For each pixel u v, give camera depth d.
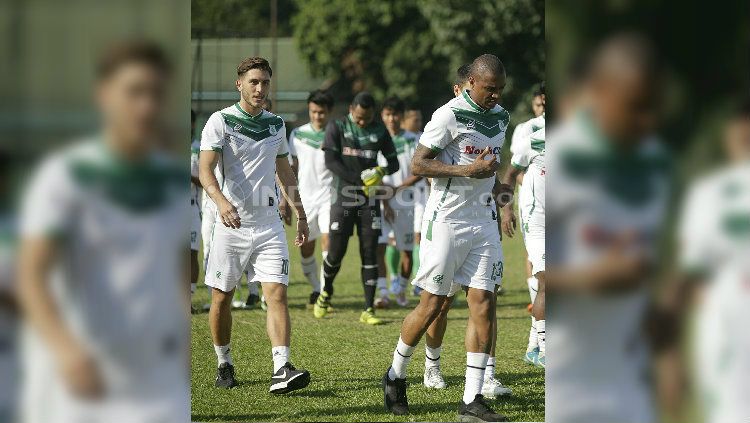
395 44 125.25
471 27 111.56
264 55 132.38
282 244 22.48
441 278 20.34
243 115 22.11
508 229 24.33
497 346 30.42
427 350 23.80
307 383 21.89
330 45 130.25
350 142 33.62
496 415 20.06
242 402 21.91
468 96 20.70
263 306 37.06
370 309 34.59
